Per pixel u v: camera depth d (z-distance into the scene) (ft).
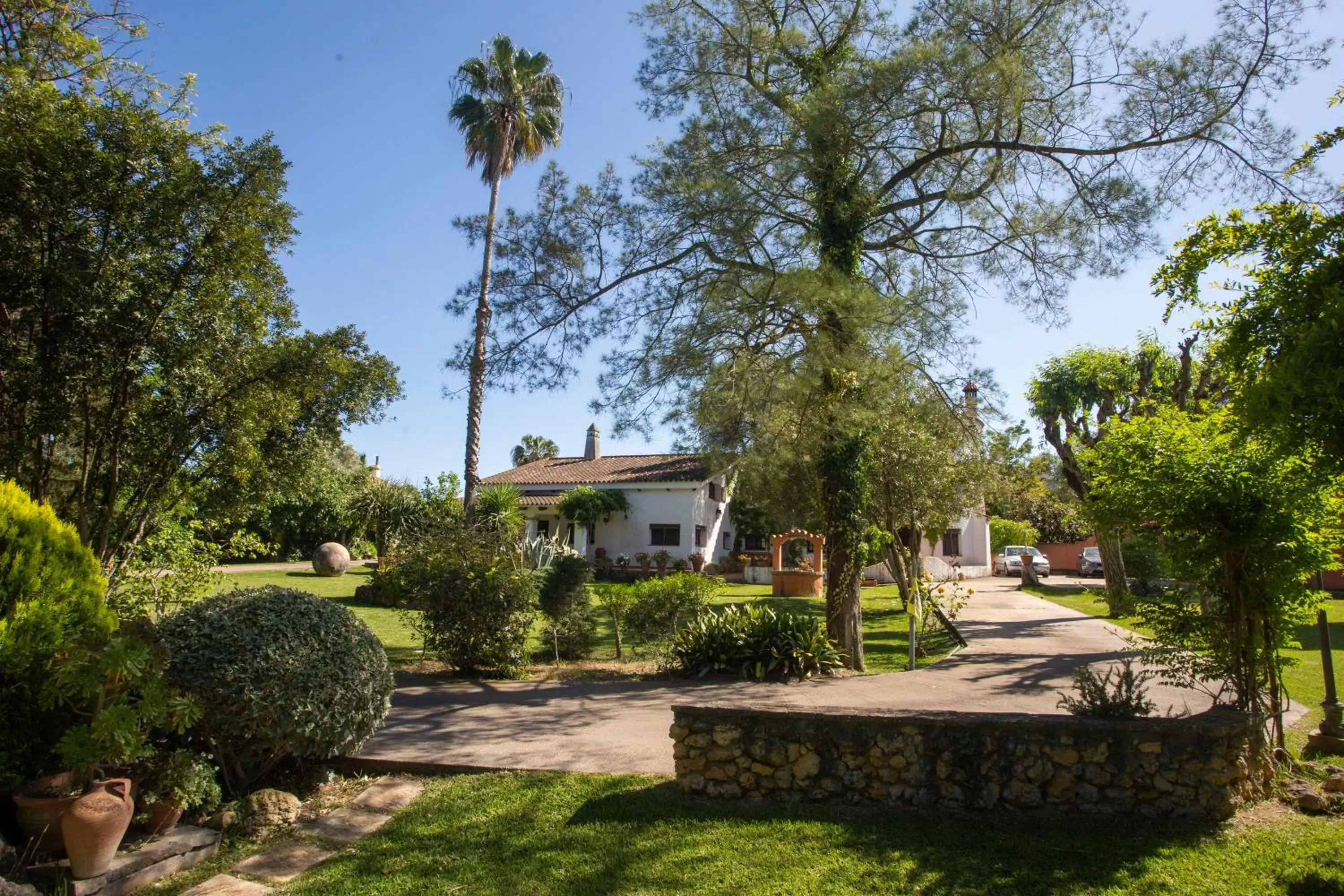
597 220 38.17
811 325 33.58
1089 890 13.07
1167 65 32.94
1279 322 14.07
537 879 13.96
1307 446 13.74
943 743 16.98
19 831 13.97
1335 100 15.97
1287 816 16.15
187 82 29.68
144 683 14.57
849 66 35.47
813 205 37.06
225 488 30.50
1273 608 17.62
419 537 41.11
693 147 36.24
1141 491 18.53
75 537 15.84
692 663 34.78
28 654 14.32
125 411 26.23
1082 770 16.38
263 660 17.12
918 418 38.17
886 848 14.84
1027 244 39.22
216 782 17.34
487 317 38.04
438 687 32.45
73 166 23.98
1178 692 27.40
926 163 38.24
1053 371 68.44
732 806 17.24
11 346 24.49
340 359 29.35
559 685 32.99
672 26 37.86
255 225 28.04
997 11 33.53
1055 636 47.06
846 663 37.37
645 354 36.19
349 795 18.90
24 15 33.50
